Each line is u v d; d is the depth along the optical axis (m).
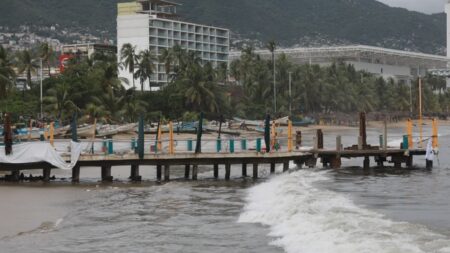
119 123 125.12
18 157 44.75
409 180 44.53
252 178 47.91
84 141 50.97
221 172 54.31
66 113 114.75
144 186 43.09
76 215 30.22
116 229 26.27
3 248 22.89
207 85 152.38
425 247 19.03
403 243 19.61
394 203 32.00
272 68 192.38
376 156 54.03
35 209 32.31
